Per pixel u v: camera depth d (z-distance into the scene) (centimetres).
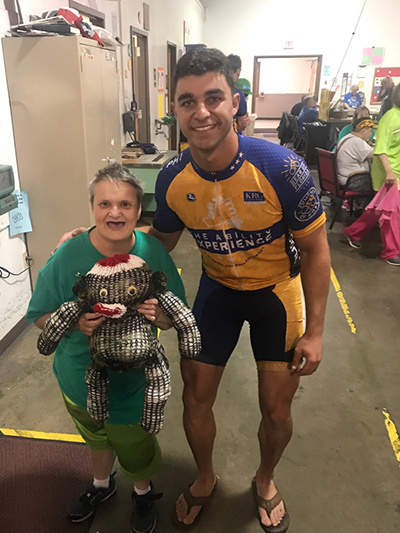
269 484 165
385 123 373
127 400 133
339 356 271
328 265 133
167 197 132
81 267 124
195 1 937
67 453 194
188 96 107
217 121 108
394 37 1065
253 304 143
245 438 207
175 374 251
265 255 134
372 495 179
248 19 1106
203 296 151
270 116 1864
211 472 168
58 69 264
